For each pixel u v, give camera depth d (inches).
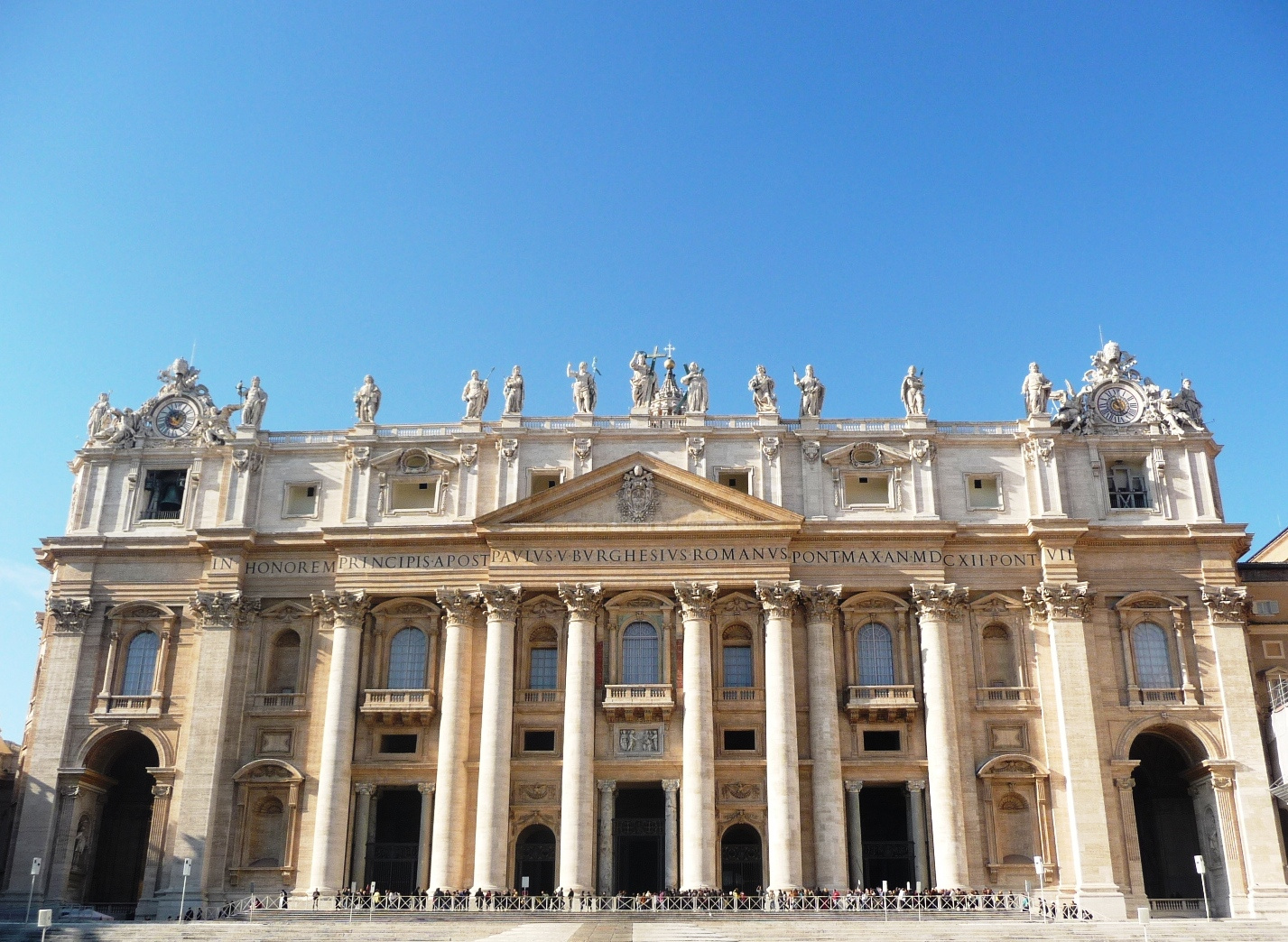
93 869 2556.6
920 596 2480.3
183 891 2250.2
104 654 2573.8
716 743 2443.4
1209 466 2623.0
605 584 2491.4
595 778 2407.7
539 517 2536.9
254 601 2564.0
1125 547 2544.3
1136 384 2687.0
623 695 2426.2
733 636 2544.3
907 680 2470.5
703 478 2516.0
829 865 2314.2
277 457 2689.5
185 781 2418.8
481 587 2524.6
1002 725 2432.3
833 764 2380.7
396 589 2541.8
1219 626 2479.1
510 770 2425.0
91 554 2623.0
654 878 2502.5
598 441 2640.3
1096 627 2496.3
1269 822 2331.4
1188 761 2522.1
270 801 2471.7
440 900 2263.8
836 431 2632.9
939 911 2116.1
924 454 2600.9
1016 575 2527.1
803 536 2527.1
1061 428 2640.3
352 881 2396.7
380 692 2475.4
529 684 2507.4
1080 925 1924.2
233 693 2507.4
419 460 2655.0
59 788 2461.9
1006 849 2372.0
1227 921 1984.5
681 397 2723.9
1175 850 2539.4
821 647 2458.2
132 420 2751.0
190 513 2669.8
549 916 2096.5
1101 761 2395.4
